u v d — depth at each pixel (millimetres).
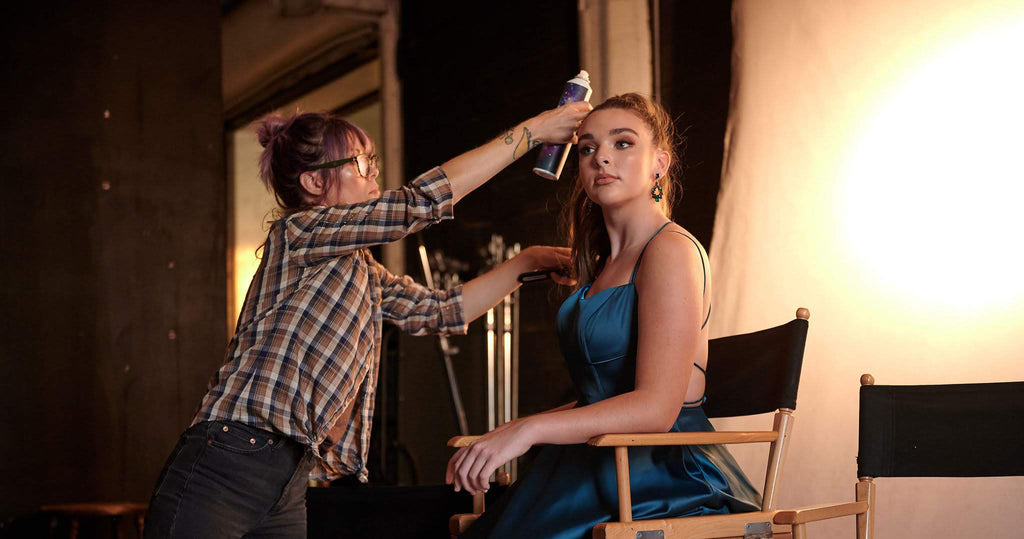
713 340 2090
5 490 4016
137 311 4395
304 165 2020
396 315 2223
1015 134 2408
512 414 4004
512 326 4059
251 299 1865
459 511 2229
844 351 2686
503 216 4312
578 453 1851
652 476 1774
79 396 4215
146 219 4457
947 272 2502
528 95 4242
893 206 2635
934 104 2576
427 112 4930
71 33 4359
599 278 1947
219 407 1765
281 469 1812
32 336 4148
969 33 2520
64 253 4254
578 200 2121
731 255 3002
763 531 1725
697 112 3312
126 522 4129
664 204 2014
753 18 3053
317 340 1806
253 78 6652
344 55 6066
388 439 4395
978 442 1799
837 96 2801
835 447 2660
